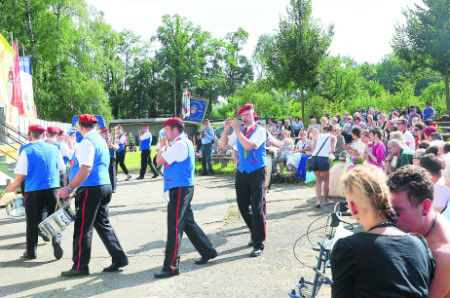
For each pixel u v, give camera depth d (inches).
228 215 280.7
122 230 253.0
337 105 1390.3
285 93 2046.0
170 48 2103.8
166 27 2117.4
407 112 678.5
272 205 303.6
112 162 393.4
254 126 198.2
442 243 73.1
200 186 424.5
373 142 279.4
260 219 193.0
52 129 235.8
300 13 951.6
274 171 408.2
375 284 61.4
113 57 1904.5
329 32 956.6
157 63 2161.7
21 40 1199.6
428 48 970.7
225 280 162.9
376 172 70.9
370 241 64.1
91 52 1457.9
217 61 2406.5
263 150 197.5
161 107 2308.1
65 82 1323.8
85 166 163.3
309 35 946.7
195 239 182.5
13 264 191.6
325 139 283.7
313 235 218.4
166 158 167.9
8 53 528.4
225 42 2349.9
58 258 197.0
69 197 172.1
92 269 181.5
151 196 369.7
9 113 596.1
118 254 176.7
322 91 1000.2
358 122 515.8
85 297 150.3
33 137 203.2
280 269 172.2
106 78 2063.2
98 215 175.5
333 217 104.8
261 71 2504.9
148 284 161.5
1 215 307.0
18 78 595.2
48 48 1239.5
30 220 197.8
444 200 113.7
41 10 1245.7
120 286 160.2
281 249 198.7
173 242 168.9
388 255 62.5
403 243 64.6
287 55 957.8
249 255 192.5
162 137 175.3
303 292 113.8
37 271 181.0
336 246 66.2
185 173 171.0
